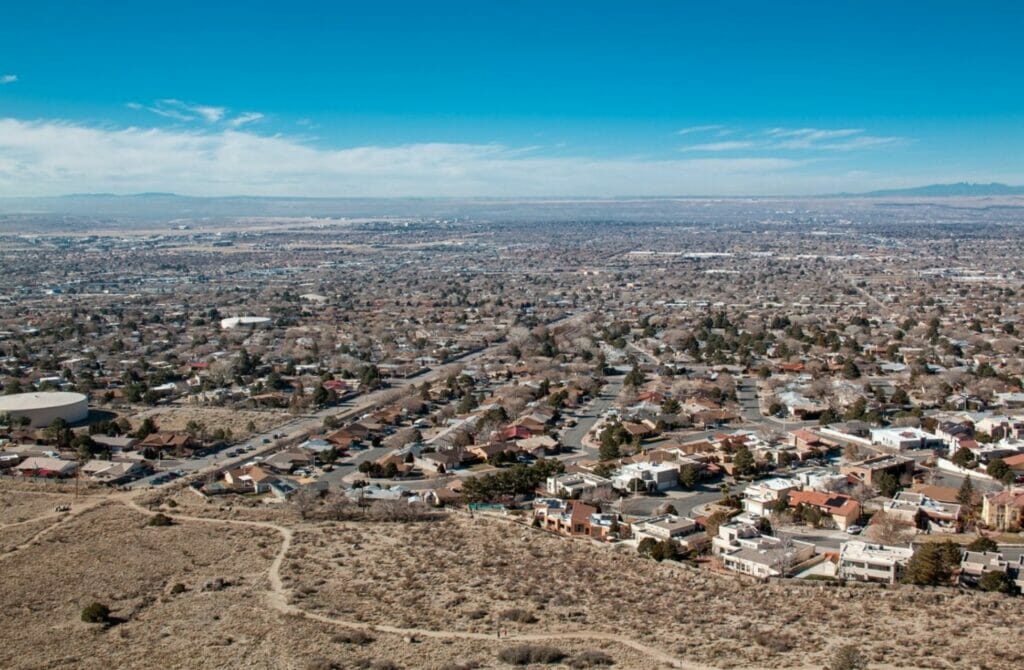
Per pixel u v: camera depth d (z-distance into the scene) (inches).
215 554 6939.0
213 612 5757.9
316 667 4815.5
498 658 4884.4
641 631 5260.8
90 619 5664.4
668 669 4685.0
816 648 4921.3
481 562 6643.7
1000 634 5054.1
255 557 6845.5
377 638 5265.8
